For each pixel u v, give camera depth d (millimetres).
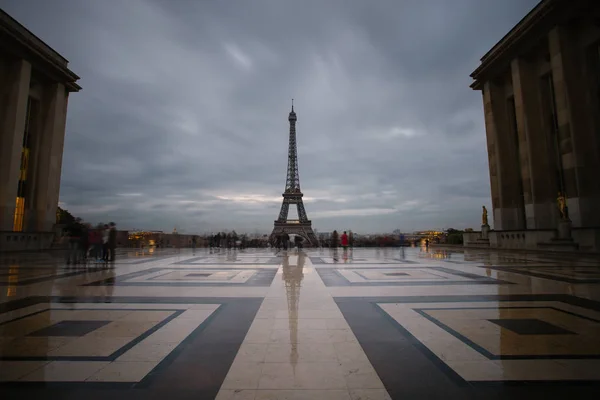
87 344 6629
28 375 5180
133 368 5469
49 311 9383
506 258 30344
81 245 26594
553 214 45938
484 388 4766
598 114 39688
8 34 43625
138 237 75125
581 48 41094
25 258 31766
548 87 48188
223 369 5438
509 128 56125
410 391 4688
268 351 6254
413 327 7789
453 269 20359
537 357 5934
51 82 54031
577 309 9562
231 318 8594
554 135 47094
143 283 14609
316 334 7270
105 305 10125
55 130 53406
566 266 22219
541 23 43688
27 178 51250
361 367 5527
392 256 34188
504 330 7551
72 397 4500
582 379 5035
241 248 57688
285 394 4590
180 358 5906
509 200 54500
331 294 11867
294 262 26047
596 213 38188
